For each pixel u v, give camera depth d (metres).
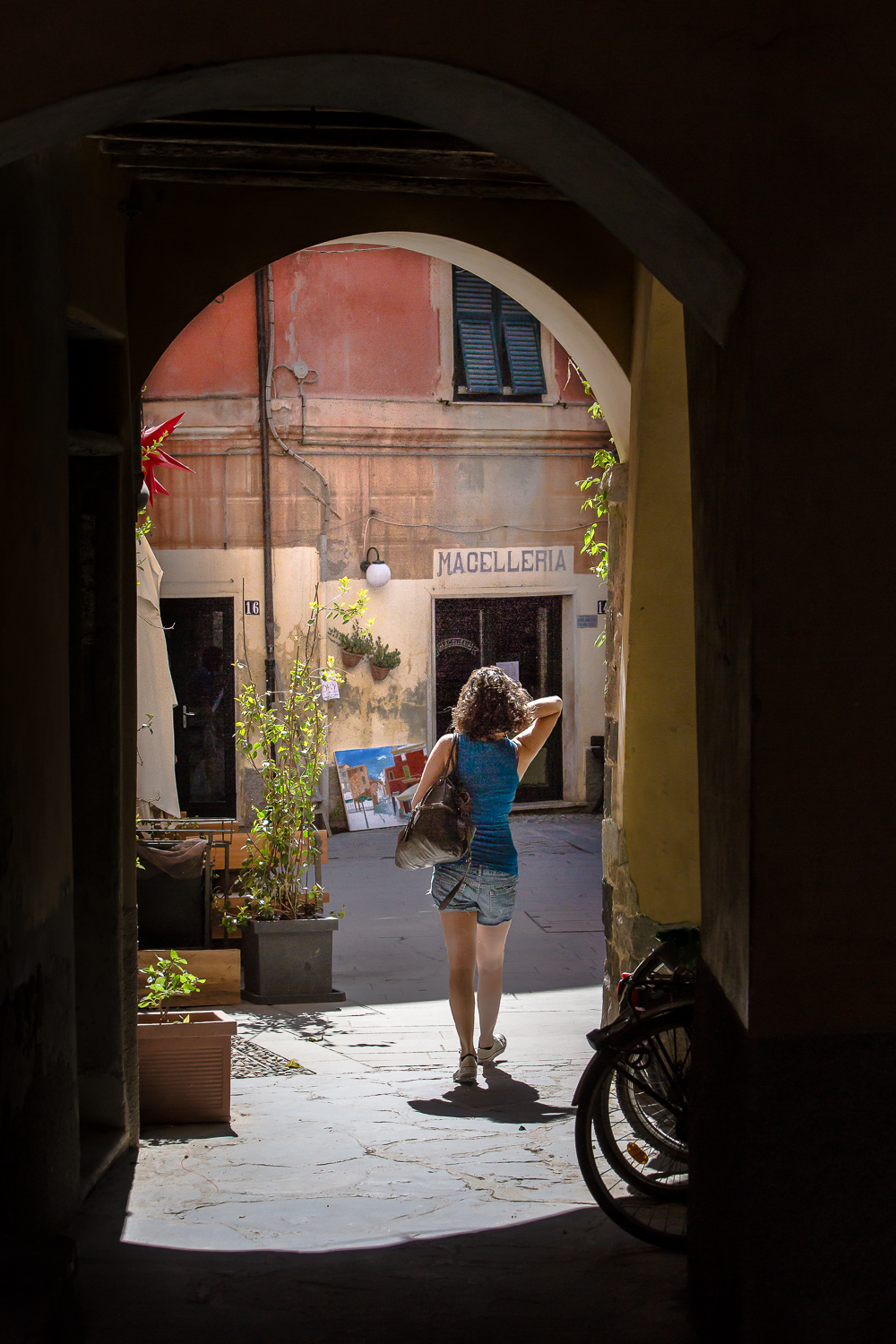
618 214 2.79
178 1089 5.21
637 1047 4.00
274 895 8.19
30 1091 3.50
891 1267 2.57
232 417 15.39
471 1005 5.95
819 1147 2.57
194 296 5.29
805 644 2.55
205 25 2.46
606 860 6.12
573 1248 3.77
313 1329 3.15
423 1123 5.26
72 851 4.09
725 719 2.82
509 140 2.77
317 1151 4.83
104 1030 4.82
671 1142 4.16
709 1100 2.95
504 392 16.20
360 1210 4.12
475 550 16.25
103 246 4.72
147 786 12.06
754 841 2.56
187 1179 4.48
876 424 2.54
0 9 2.42
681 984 3.97
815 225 2.54
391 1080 6.02
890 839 2.57
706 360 2.97
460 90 2.61
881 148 2.54
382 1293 3.40
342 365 15.69
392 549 15.99
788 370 2.54
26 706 3.51
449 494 16.16
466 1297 3.36
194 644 15.57
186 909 7.93
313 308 15.59
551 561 16.50
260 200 5.31
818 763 2.56
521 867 12.91
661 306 4.88
